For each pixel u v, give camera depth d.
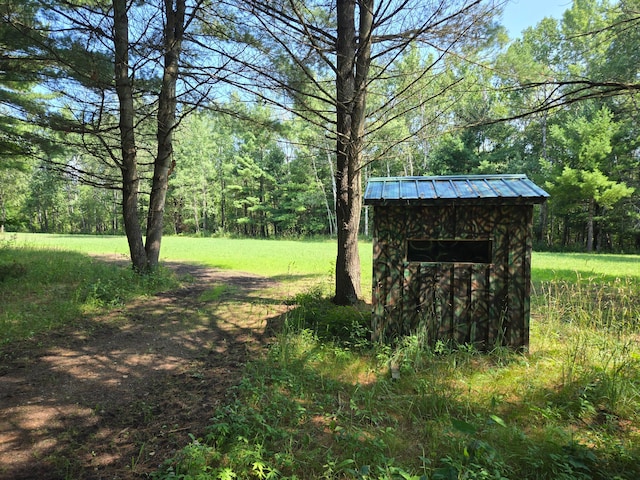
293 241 35.28
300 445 2.85
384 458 2.50
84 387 3.99
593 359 4.12
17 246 16.92
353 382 3.93
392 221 4.58
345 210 6.23
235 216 53.81
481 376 3.84
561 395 3.43
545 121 30.55
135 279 9.09
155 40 8.30
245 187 48.00
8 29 7.49
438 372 3.88
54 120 8.38
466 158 33.09
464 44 5.42
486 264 4.40
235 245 27.42
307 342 4.91
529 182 4.56
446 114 6.93
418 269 4.54
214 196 53.56
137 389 3.96
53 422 3.30
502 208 4.36
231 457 2.56
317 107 11.33
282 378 3.86
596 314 5.62
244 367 4.36
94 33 7.82
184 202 53.97
